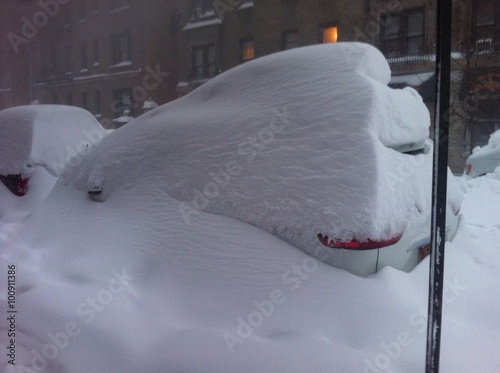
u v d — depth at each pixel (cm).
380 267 285
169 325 283
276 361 242
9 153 614
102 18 3262
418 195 314
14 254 411
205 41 2838
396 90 362
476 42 1995
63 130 671
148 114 463
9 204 586
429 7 2048
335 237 280
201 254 318
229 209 330
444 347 254
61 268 368
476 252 390
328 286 278
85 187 446
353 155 294
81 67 3488
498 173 980
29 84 3925
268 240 306
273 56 403
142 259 339
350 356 240
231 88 408
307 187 300
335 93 329
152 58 2994
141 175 396
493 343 264
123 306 302
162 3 2998
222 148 353
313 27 2392
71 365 263
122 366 259
